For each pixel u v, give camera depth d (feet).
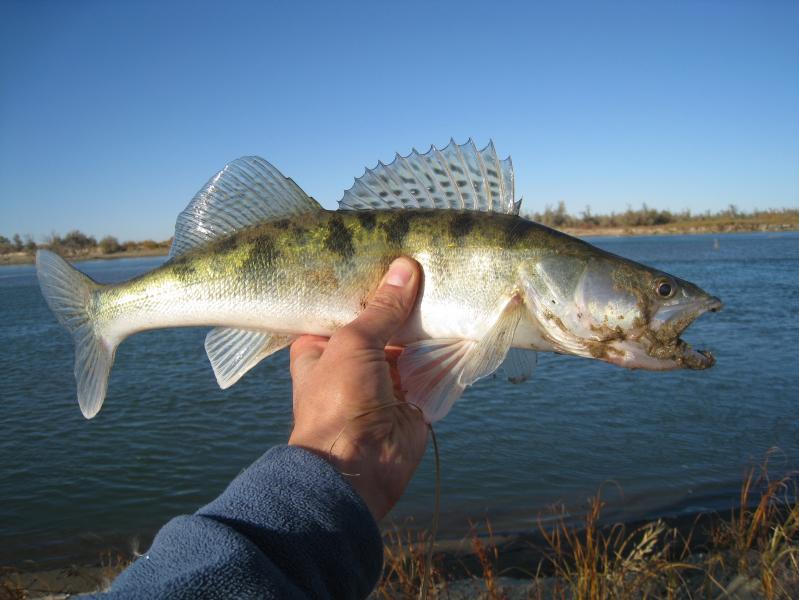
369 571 0.59
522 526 2.26
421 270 1.28
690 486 2.56
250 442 3.28
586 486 2.60
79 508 2.56
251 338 1.39
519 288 1.28
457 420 3.43
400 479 0.87
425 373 1.25
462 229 1.29
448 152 1.37
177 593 0.42
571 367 4.54
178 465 3.00
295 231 1.33
